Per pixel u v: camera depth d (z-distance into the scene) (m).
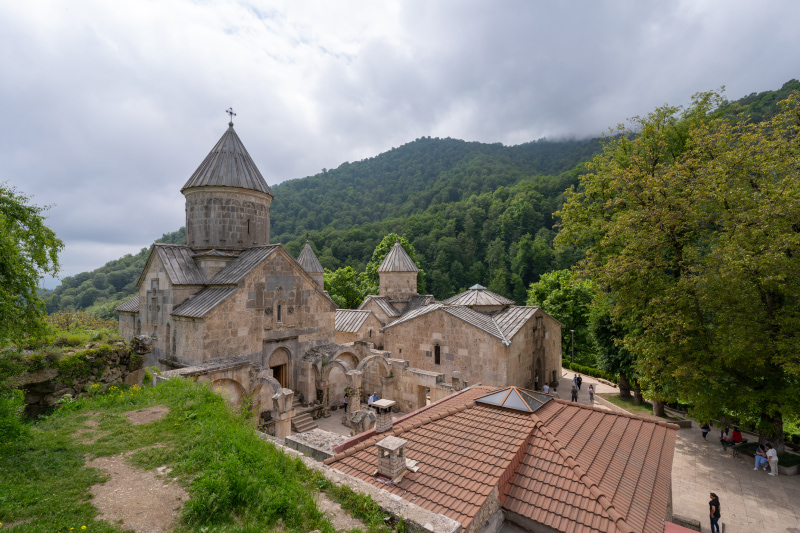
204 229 23.73
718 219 18.75
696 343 18.81
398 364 25.23
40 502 6.39
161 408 11.44
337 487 7.55
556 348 34.34
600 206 27.17
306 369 23.62
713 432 24.19
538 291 55.78
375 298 39.47
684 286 17.72
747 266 15.60
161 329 22.28
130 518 6.15
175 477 7.53
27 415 13.38
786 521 14.73
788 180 15.98
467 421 11.30
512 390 12.31
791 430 25.91
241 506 6.55
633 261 19.86
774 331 16.91
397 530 6.41
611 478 8.73
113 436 9.35
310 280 25.19
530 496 8.38
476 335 26.27
